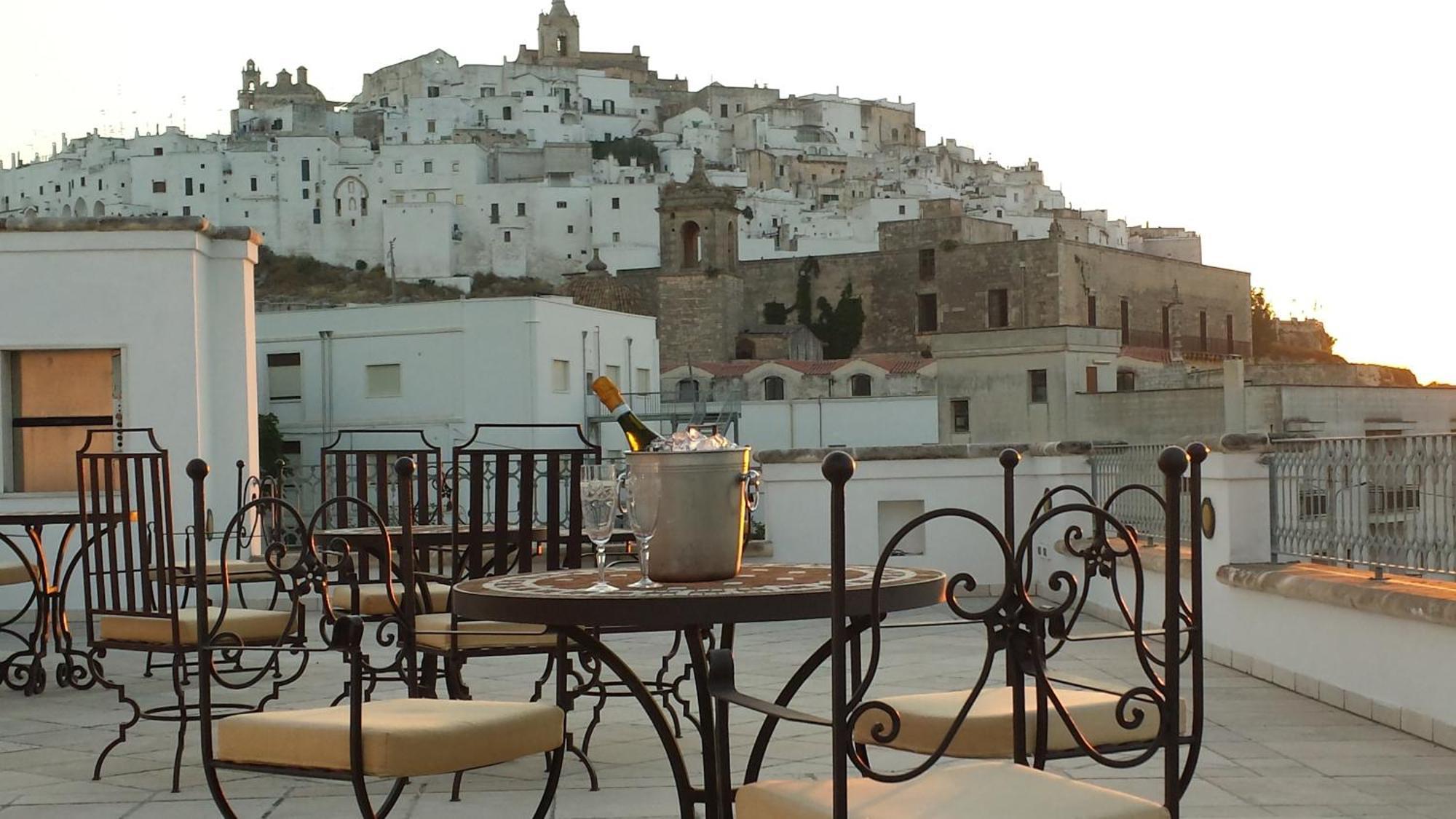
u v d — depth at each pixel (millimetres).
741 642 9320
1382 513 6488
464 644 5398
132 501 11328
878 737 2854
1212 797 4840
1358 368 61031
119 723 6633
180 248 11602
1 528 11289
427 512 8102
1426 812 4625
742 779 5176
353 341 44250
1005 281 83250
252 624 6227
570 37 180750
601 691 5520
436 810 4867
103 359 12031
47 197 145000
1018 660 3090
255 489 10594
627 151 154000
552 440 44344
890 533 11828
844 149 174750
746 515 3980
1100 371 48438
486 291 126750
